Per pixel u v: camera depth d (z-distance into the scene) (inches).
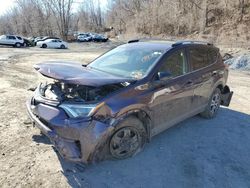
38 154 150.1
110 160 146.7
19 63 561.3
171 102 165.0
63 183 127.0
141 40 203.2
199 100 196.1
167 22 1878.7
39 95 145.9
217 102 224.1
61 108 129.1
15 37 1215.6
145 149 162.4
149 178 135.0
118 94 133.7
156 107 153.8
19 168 136.6
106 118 128.3
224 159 158.2
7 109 217.2
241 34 1304.1
